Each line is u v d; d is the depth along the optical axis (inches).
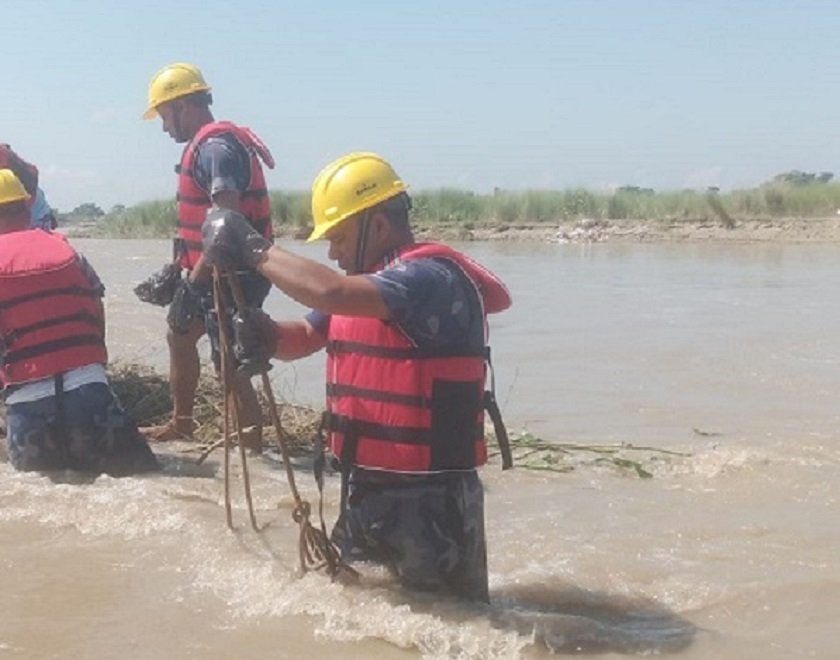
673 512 232.5
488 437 294.0
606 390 364.2
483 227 1428.4
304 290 165.6
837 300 623.5
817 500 242.4
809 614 178.2
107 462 255.9
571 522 224.8
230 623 172.1
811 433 301.1
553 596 185.2
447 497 175.5
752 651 164.4
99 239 1557.6
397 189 174.9
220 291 197.9
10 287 253.6
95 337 260.8
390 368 172.4
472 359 174.4
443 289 170.2
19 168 341.4
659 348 446.9
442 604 175.5
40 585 187.8
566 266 904.3
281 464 269.6
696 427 310.7
